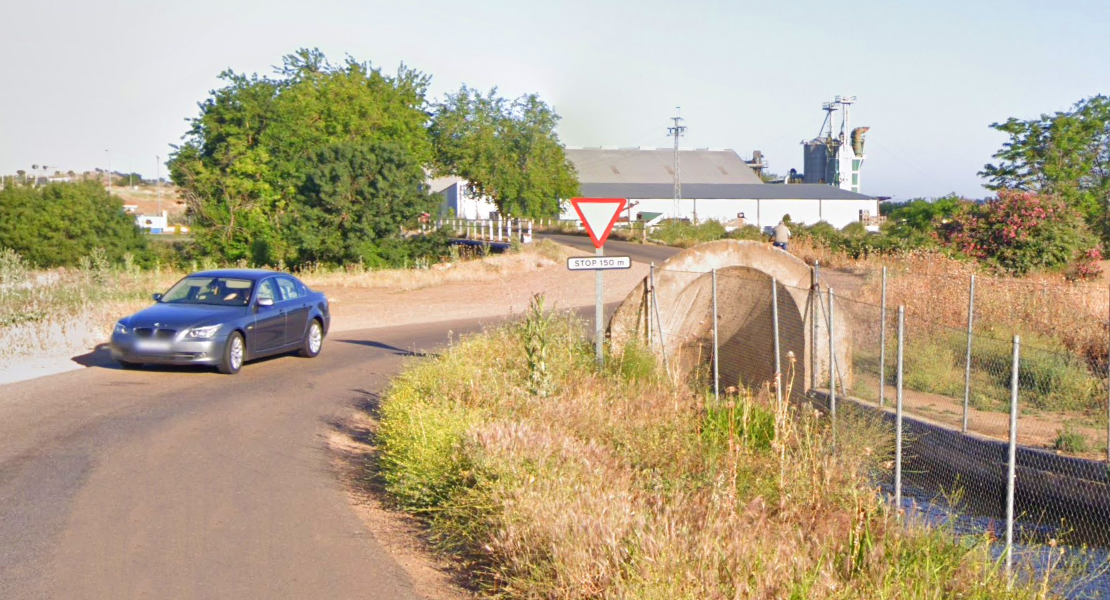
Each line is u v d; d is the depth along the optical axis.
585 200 12.07
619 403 9.70
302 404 11.38
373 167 42.41
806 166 112.00
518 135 61.78
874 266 26.06
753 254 13.65
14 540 6.09
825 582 5.01
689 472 7.62
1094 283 25.27
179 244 52.81
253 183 46.12
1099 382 12.59
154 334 13.01
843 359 13.23
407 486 7.14
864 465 8.91
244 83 47.97
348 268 39.12
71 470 7.89
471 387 9.95
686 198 85.62
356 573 5.66
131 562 5.73
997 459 9.14
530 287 31.02
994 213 27.45
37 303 20.11
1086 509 8.30
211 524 6.54
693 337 14.62
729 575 5.08
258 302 14.39
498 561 5.71
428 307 25.50
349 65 55.59
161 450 8.70
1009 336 15.17
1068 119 41.78
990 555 6.30
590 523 5.56
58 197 50.00
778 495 7.16
